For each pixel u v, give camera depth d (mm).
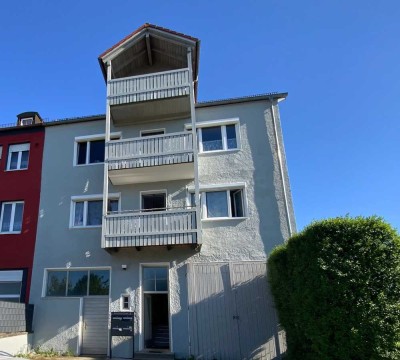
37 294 13531
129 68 16516
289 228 13117
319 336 6852
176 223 12609
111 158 13703
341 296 6637
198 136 15031
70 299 13289
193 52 15258
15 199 15266
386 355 5883
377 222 6855
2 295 13898
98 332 12852
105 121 15797
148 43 15344
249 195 13797
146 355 11836
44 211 14781
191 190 14227
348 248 6895
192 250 13195
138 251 13430
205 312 12266
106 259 13570
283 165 14023
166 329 12844
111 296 12992
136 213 12961
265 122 14742
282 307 9773
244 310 12180
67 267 13766
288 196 13578
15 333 11859
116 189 14664
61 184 15117
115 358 11883
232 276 12664
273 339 11727
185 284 12766
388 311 6125
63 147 15750
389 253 6531
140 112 15133
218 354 11742
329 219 7480
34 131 16297
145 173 13891
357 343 6227
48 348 12688
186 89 14094
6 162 16016
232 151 14492
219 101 15078
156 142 13672
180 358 11836
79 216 14711
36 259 14078
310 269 7383
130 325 12320
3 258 14328
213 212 13922
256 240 13164
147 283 13266
